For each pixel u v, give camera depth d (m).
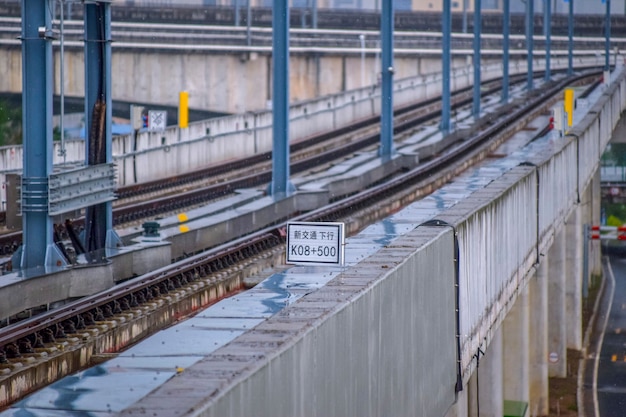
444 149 118.00
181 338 20.91
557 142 74.19
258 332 18.00
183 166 96.25
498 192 42.03
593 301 112.50
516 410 60.59
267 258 51.34
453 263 31.58
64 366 30.19
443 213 34.69
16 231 62.25
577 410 73.50
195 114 170.00
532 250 54.03
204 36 162.00
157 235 51.03
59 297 40.31
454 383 31.69
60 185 43.16
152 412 13.92
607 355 89.44
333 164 103.19
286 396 17.16
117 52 157.12
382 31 98.56
